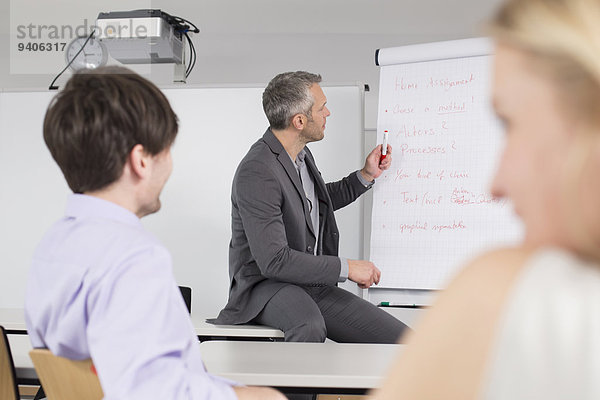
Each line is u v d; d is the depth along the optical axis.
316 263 2.65
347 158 3.68
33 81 5.65
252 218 2.65
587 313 0.31
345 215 3.67
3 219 3.89
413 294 3.42
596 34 0.32
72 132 0.98
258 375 1.31
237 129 3.78
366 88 3.90
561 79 0.33
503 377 0.31
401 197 3.48
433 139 3.47
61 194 3.87
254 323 2.77
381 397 0.35
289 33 5.58
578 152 0.32
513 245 0.36
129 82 1.02
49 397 1.03
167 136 1.04
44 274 0.95
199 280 3.76
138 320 0.85
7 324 2.58
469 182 3.38
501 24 0.36
